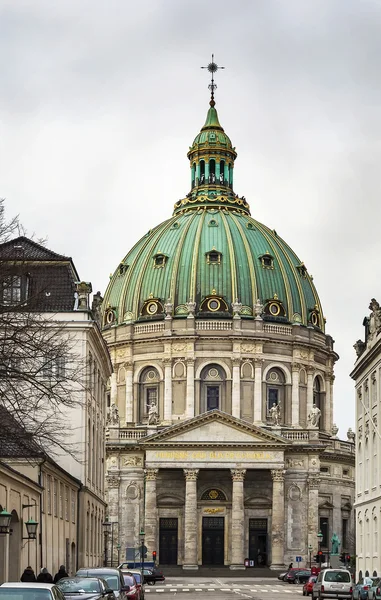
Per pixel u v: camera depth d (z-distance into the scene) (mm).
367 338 99812
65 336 87250
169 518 154375
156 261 172500
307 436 156250
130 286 173875
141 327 169500
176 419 165375
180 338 166250
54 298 89062
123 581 54781
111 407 158500
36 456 62938
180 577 140000
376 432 91000
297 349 169500
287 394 168250
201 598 82312
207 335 166250
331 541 160500
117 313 173500
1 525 50844
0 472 57094
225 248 171625
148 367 169250
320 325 176875
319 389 176000
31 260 63562
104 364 110812
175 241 173875
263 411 165875
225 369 166375
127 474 155250
